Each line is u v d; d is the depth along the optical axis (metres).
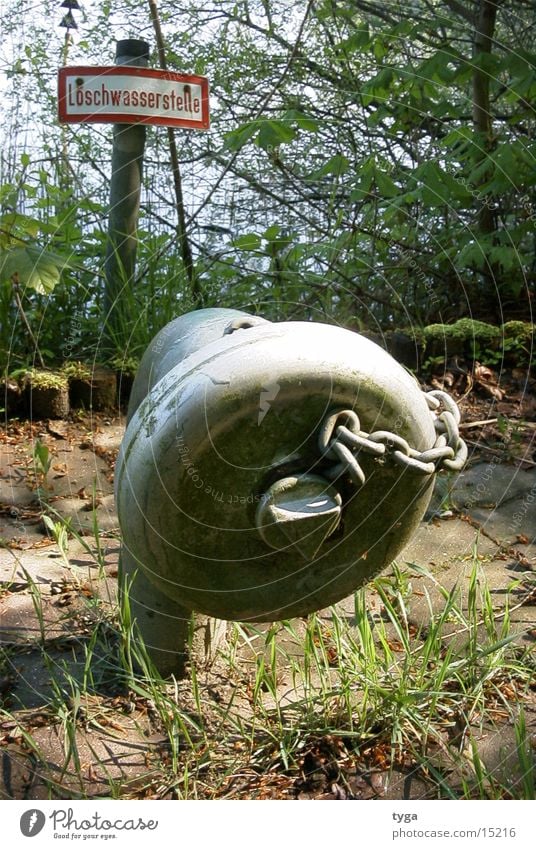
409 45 5.21
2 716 2.07
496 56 4.22
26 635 2.38
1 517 3.10
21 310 3.87
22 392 3.82
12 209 4.39
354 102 5.21
